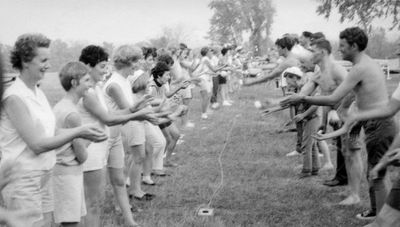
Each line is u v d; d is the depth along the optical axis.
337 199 5.57
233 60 16.95
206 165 7.32
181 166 7.27
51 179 3.24
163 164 7.21
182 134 9.94
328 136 3.97
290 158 7.70
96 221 3.99
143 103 4.34
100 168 3.94
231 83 18.39
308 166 6.48
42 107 3.06
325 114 6.43
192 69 11.99
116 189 4.62
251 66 19.06
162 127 6.99
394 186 3.07
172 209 5.29
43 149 2.92
